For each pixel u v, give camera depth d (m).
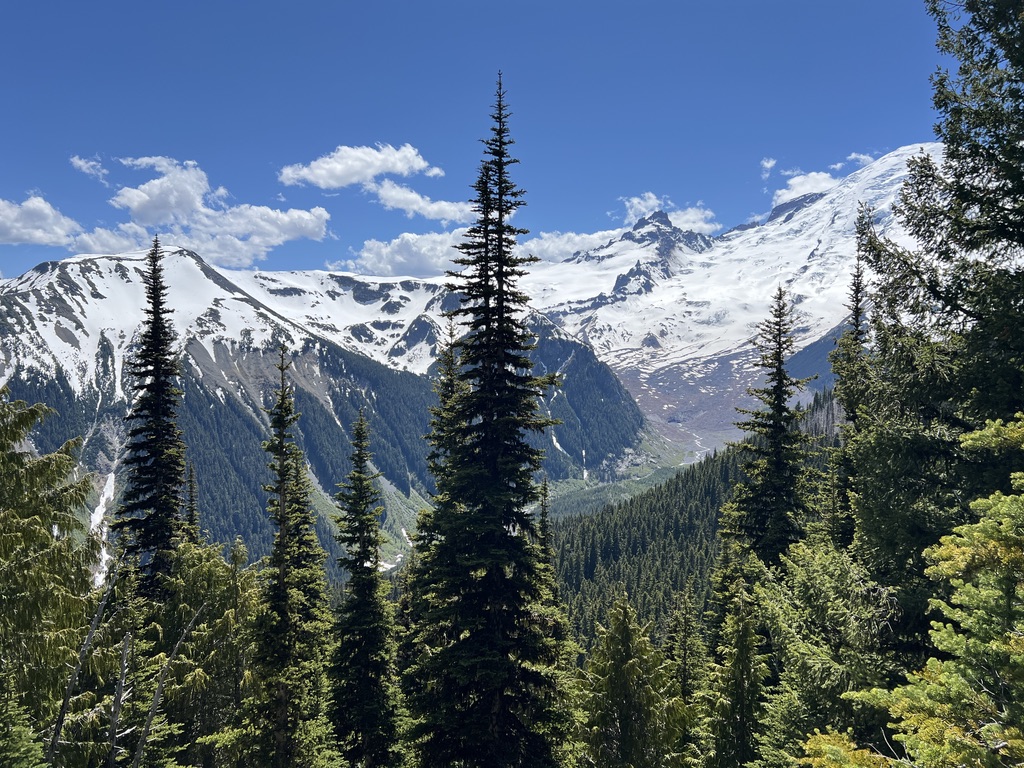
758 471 27.70
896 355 14.96
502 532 18.86
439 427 25.42
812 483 27.31
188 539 32.91
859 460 15.73
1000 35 13.74
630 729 17.95
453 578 18.47
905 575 14.43
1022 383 13.08
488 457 19.64
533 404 19.38
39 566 14.85
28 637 14.48
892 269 15.50
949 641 9.06
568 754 18.48
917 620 13.21
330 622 26.52
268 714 22.31
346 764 24.75
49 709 14.84
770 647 23.58
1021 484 9.10
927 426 14.67
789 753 14.48
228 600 26.67
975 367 13.75
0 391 15.87
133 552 27.45
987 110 14.09
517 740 18.33
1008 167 13.66
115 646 16.67
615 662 18.36
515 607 19.20
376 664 26.11
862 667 12.81
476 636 18.41
